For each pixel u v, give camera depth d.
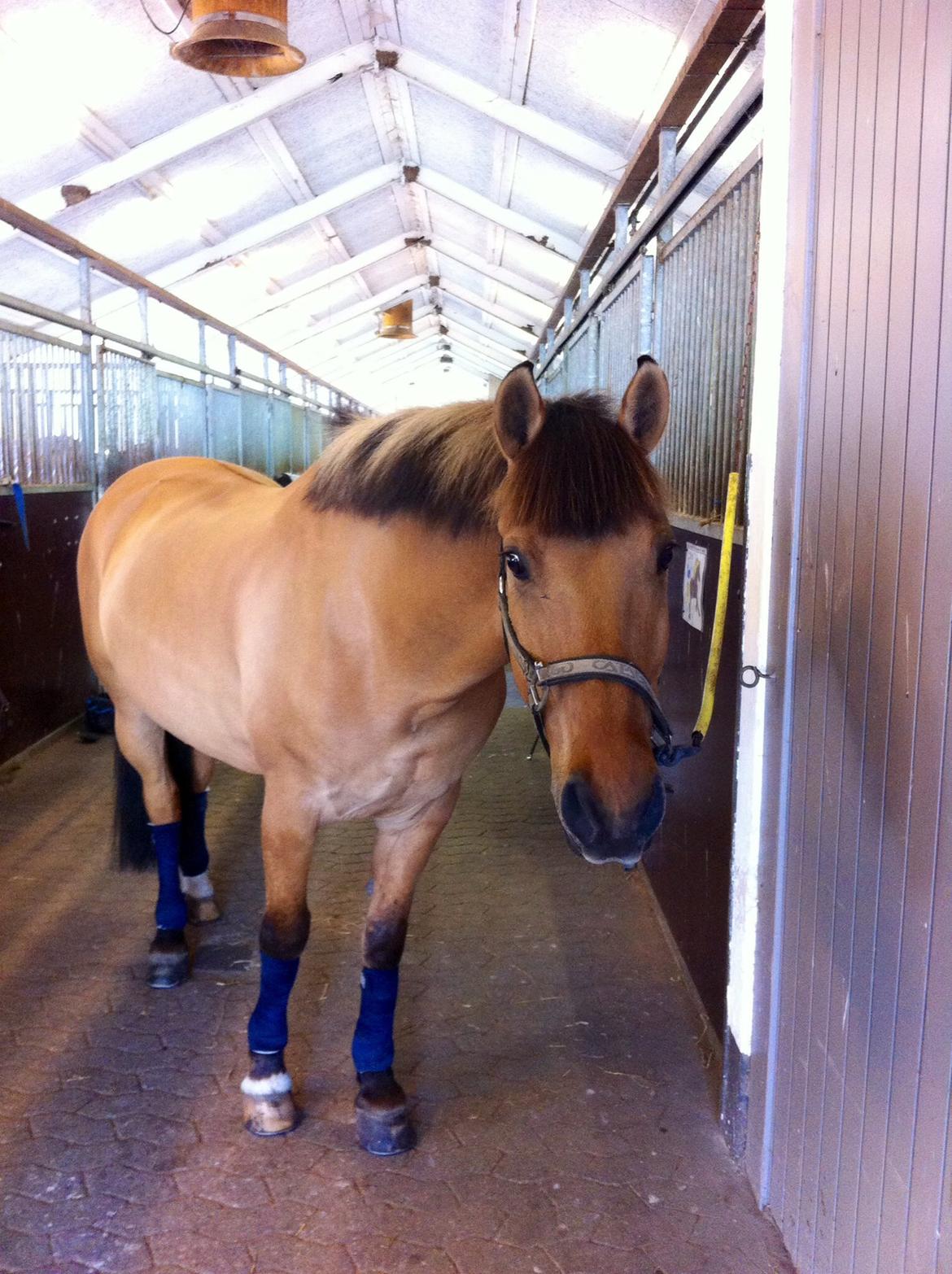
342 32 5.47
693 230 2.76
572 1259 1.65
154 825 2.61
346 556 1.72
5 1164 1.87
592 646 1.29
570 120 5.38
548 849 3.63
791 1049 1.68
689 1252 1.68
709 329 2.59
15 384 4.59
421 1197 1.80
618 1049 2.32
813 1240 1.55
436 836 1.99
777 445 1.78
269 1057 1.97
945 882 1.14
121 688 2.56
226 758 2.21
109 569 2.63
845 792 1.45
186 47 3.81
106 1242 1.68
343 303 12.94
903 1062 1.25
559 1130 2.01
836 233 1.50
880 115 1.32
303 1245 1.68
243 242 8.12
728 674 2.25
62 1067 2.19
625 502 1.30
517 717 5.75
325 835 3.71
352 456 1.78
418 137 7.25
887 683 1.30
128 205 6.69
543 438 1.38
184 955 2.56
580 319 5.20
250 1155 1.90
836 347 1.50
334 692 1.73
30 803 4.01
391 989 1.99
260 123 6.29
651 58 4.30
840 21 1.48
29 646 4.69
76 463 5.30
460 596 1.62
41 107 5.00
